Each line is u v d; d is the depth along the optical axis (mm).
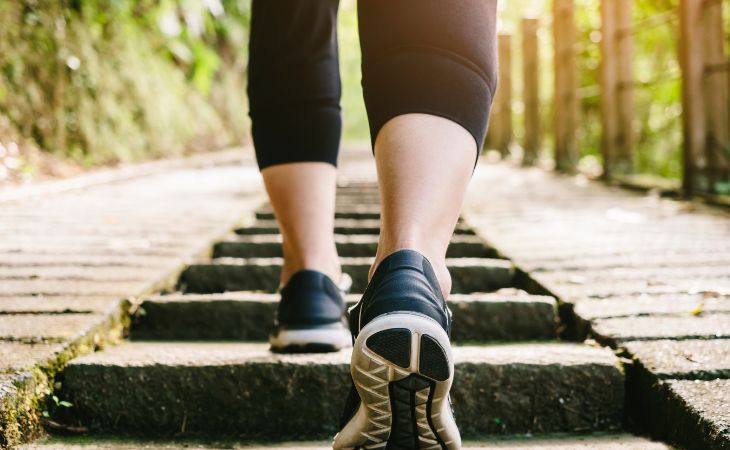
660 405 1207
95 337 1537
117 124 6316
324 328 1417
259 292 2316
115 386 1346
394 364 819
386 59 915
